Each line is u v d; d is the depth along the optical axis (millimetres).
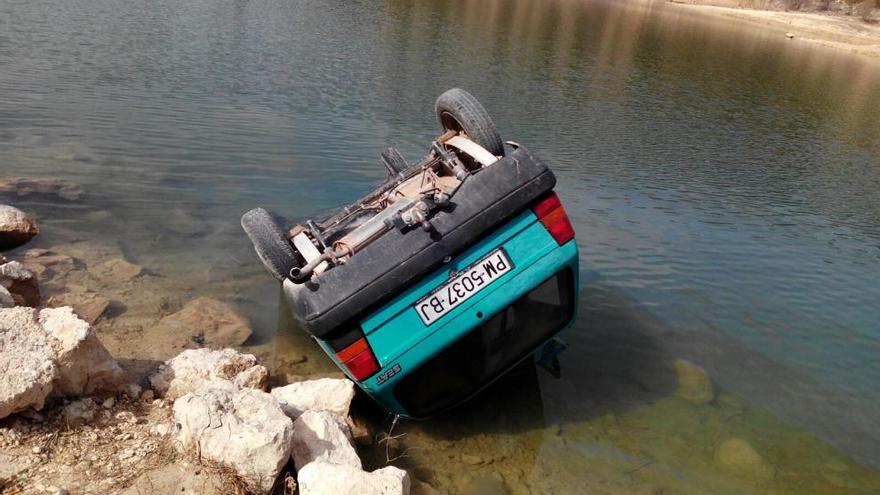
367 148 13039
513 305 5520
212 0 27000
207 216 9703
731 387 6867
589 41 33531
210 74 16875
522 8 44062
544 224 5453
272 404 4750
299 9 28188
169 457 4582
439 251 5141
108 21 20766
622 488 5410
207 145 12258
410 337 5160
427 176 6691
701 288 8898
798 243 10953
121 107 13672
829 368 7387
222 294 7723
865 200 13930
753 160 15945
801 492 5570
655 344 7461
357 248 5422
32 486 4250
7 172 10188
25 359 4730
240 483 4371
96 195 9891
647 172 13766
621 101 20609
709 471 5695
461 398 5695
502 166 5402
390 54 22219
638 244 10031
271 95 15828
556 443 5848
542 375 6773
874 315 8719
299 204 10312
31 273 6828
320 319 5000
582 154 14406
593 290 8516
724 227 11234
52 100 13531
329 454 4754
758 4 66938
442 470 5395
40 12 20406
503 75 21672
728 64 32750
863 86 32594
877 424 6539
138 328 6719
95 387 5152
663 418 6297
